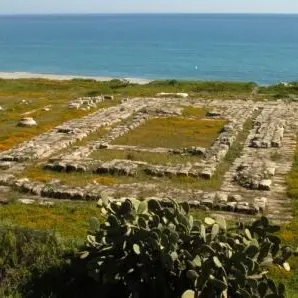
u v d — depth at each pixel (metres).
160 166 32.44
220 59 162.12
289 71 131.50
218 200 26.81
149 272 14.67
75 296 15.53
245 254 14.09
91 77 118.25
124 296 15.09
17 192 28.56
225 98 61.84
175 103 57.09
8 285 15.95
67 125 44.72
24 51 197.12
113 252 15.31
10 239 17.23
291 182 30.47
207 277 13.73
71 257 17.06
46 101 58.81
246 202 26.58
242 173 31.62
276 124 45.34
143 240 14.87
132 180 30.78
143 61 158.50
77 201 27.33
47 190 28.09
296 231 22.94
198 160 35.41
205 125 46.66
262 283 13.83
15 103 57.34
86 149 37.59
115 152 37.66
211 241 14.57
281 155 37.06
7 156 34.47
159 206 16.00
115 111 51.72
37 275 16.33
